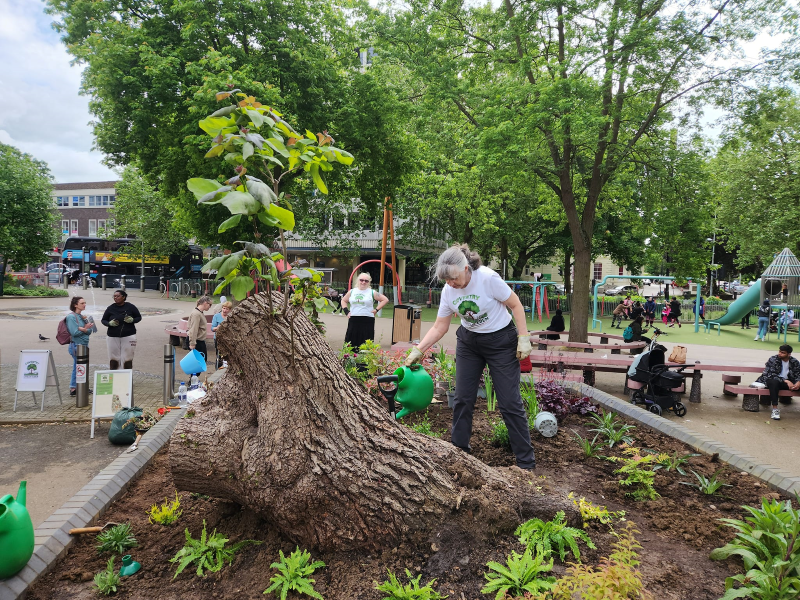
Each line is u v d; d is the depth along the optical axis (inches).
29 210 1184.2
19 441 235.1
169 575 103.3
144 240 1350.9
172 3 437.1
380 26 526.0
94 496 131.3
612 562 101.1
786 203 1019.9
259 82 398.0
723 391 369.7
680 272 599.8
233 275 86.1
